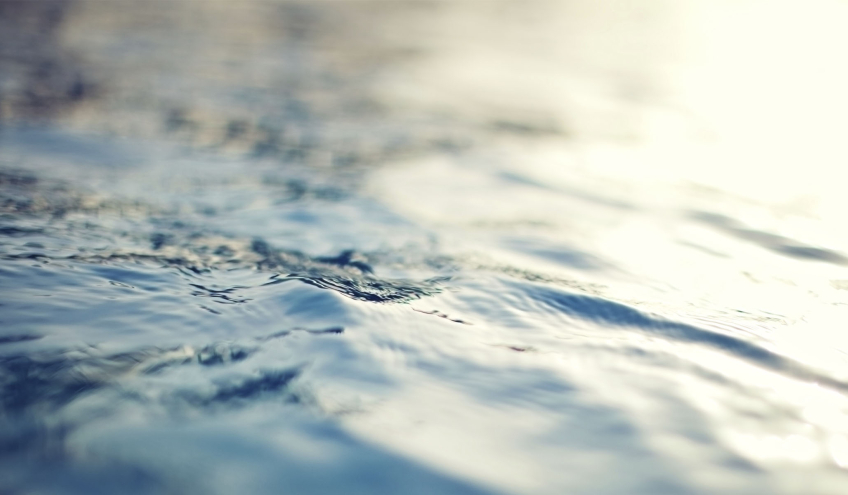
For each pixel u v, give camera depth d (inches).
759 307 70.7
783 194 121.8
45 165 106.3
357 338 55.9
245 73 233.9
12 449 38.8
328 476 39.0
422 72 275.0
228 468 38.8
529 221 96.9
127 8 420.2
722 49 406.0
